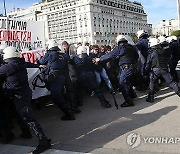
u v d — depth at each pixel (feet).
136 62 22.93
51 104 25.36
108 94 27.55
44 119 20.36
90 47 28.04
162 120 17.35
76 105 22.03
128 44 21.93
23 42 23.54
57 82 19.03
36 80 19.79
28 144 15.40
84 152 13.47
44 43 25.79
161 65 21.53
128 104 21.75
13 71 14.32
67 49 25.23
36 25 24.91
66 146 14.48
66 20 394.73
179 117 17.63
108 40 392.68
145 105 21.63
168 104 21.24
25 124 16.02
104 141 14.71
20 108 14.51
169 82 21.72
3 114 15.98
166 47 23.84
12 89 14.42
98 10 379.96
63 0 393.09
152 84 22.35
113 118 18.85
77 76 22.35
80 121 18.93
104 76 25.23
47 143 14.19
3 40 21.85
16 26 22.93
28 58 20.84
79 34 382.01
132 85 25.81
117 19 418.31
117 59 25.11
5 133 15.78
